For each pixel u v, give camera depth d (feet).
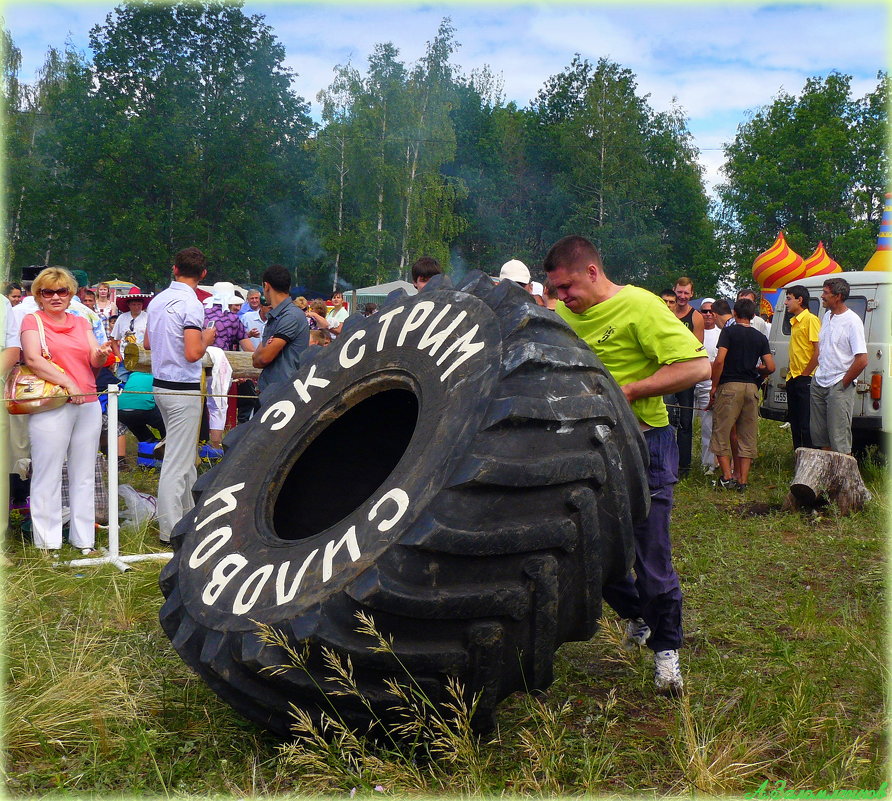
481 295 12.58
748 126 236.22
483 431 10.39
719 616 16.93
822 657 14.42
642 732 12.05
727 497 29.07
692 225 232.12
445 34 162.71
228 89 170.91
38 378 20.16
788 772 10.73
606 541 11.07
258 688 10.83
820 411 29.86
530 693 12.02
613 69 207.31
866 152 214.07
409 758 10.87
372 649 10.05
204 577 12.18
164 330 21.48
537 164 228.84
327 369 14.53
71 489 20.84
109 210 158.30
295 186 177.88
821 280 35.99
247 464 13.99
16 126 164.45
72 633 15.43
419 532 9.96
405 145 161.17
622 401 11.79
